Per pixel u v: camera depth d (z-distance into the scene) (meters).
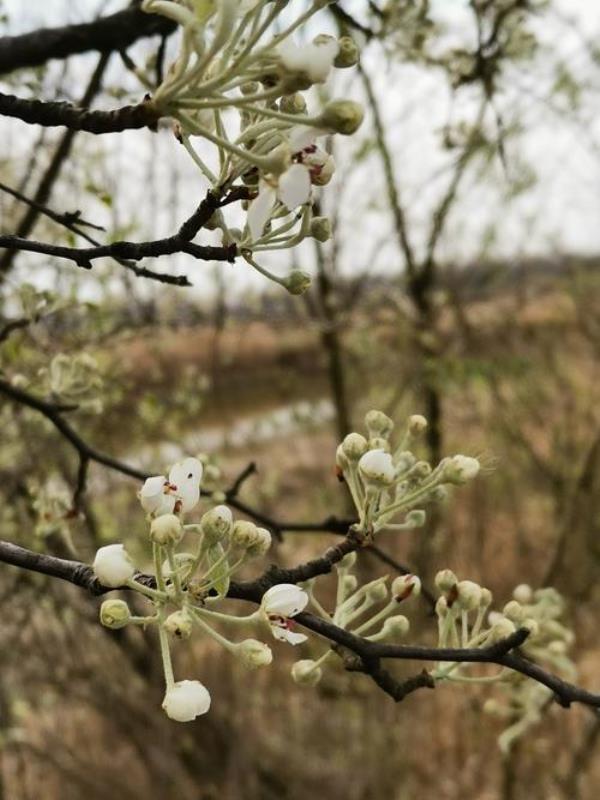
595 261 9.67
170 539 1.23
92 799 6.42
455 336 8.45
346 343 8.70
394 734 7.17
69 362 3.05
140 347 6.61
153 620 1.25
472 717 6.95
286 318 7.04
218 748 6.69
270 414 9.48
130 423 6.03
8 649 5.74
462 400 9.16
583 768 6.27
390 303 7.95
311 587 1.79
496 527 9.21
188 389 7.23
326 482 9.16
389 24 3.39
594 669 7.44
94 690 6.34
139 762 6.86
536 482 9.13
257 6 1.06
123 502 6.03
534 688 2.74
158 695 6.34
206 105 1.10
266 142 1.21
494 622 1.95
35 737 6.86
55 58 2.65
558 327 9.75
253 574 6.93
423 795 6.96
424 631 6.90
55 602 5.54
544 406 9.36
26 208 3.73
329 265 7.37
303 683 1.77
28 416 4.38
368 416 1.76
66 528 2.93
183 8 1.04
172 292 5.82
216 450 8.50
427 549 7.90
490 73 3.49
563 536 6.80
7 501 4.72
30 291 2.91
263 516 2.82
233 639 6.84
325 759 7.10
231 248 1.31
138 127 1.14
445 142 4.14
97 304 3.10
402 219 7.26
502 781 6.27
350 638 1.66
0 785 5.98
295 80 1.07
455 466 1.60
